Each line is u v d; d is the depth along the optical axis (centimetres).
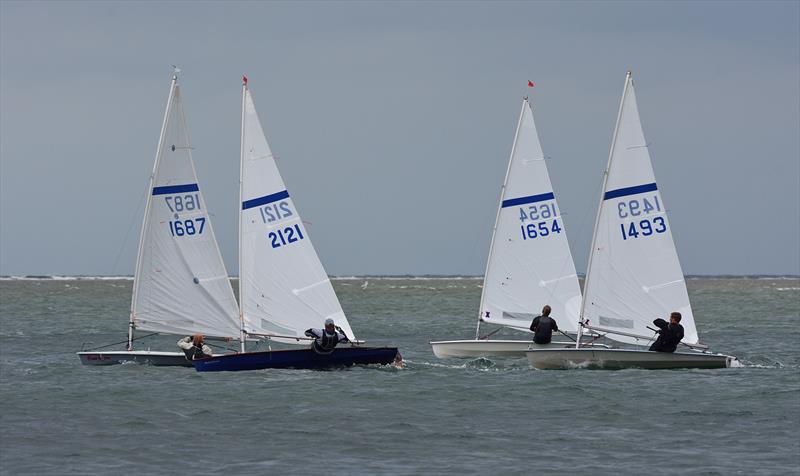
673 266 12438
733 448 8288
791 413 9662
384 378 11819
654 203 12425
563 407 10050
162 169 12650
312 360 12356
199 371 12312
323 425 9244
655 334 12444
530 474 7556
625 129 12456
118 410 9925
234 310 12650
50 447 8394
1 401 10419
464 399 10475
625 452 8188
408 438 8731
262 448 8375
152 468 7738
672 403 10188
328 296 12694
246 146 12550
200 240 12688
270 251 12569
